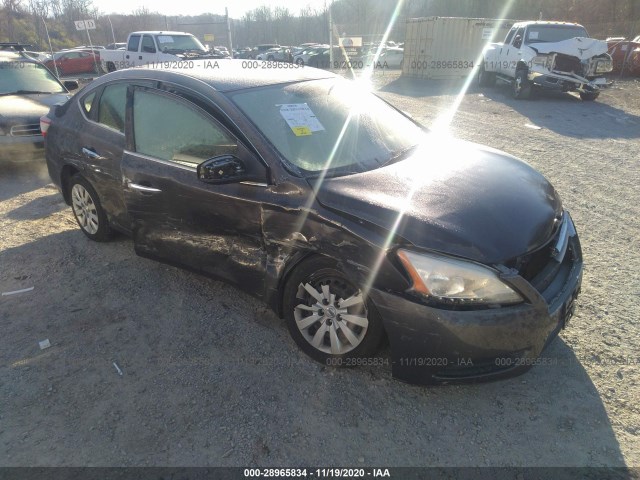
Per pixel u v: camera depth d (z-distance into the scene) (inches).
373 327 107.2
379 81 841.5
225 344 128.3
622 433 98.8
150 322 138.3
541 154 309.0
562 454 94.8
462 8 1915.6
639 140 346.3
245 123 123.3
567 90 525.3
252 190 119.6
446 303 96.3
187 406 108.2
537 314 97.7
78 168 174.7
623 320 133.3
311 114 136.6
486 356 98.1
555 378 113.7
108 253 180.2
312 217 109.8
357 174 120.6
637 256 169.5
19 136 280.5
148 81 147.6
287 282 120.0
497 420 103.2
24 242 192.1
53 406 109.1
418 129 158.4
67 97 333.4
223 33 1535.4
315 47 1338.6
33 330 136.4
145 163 142.3
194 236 136.5
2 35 1712.6
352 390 111.8
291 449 97.4
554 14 1589.6
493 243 99.0
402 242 99.2
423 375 102.0
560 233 115.9
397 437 99.7
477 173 124.2
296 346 127.0
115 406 108.7
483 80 711.1
